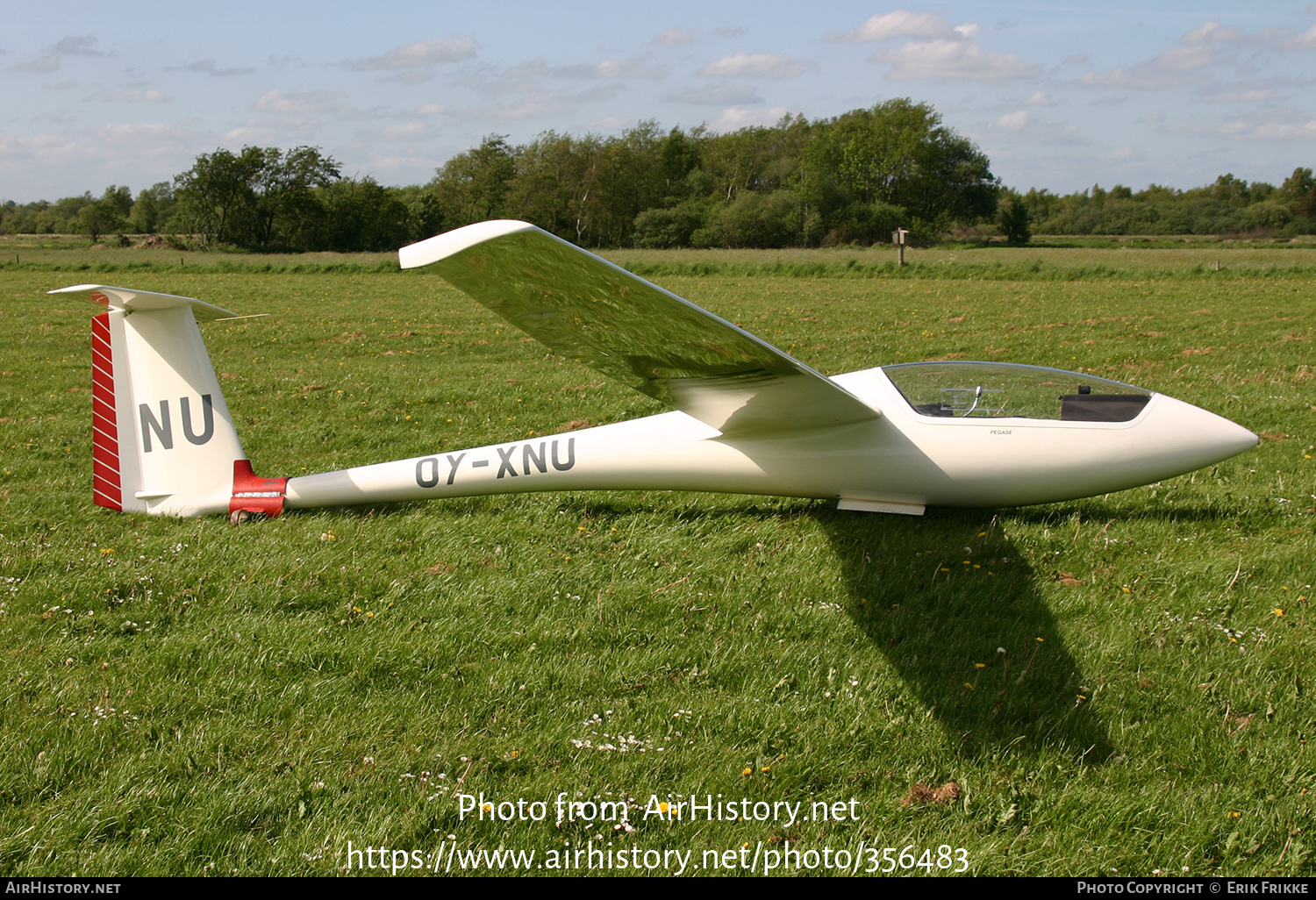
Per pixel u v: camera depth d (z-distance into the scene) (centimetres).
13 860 281
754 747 334
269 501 580
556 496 623
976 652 400
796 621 431
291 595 464
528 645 414
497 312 395
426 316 2008
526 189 9094
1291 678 368
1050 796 305
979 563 498
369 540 541
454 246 317
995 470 534
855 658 395
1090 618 430
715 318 386
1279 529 535
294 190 8388
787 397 498
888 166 9219
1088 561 493
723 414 525
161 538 541
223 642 414
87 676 380
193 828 291
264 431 860
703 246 8662
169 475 585
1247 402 882
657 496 625
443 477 588
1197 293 2381
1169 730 337
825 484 555
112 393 578
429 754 329
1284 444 716
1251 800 300
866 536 541
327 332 1689
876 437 545
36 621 432
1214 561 486
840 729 344
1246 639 402
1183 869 275
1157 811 296
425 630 428
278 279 3672
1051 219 13162
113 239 9681
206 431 578
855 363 1266
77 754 325
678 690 372
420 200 8869
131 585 471
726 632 422
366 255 5634
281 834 292
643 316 396
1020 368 562
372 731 345
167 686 373
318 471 718
